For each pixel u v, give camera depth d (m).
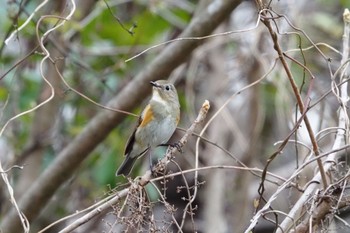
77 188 13.02
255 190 13.39
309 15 13.63
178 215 12.88
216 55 13.29
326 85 13.01
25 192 11.59
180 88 13.44
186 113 13.19
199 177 13.15
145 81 10.85
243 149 12.59
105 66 13.70
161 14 13.15
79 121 13.62
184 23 13.35
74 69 13.27
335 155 7.72
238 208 12.64
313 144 7.21
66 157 10.95
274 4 11.70
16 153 12.65
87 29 12.73
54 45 11.26
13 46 12.59
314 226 7.16
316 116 11.78
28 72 12.84
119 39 13.38
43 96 12.52
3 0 11.95
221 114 12.59
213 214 12.27
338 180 7.19
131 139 9.78
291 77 7.07
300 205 7.19
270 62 12.53
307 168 9.81
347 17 8.13
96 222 11.34
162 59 10.85
